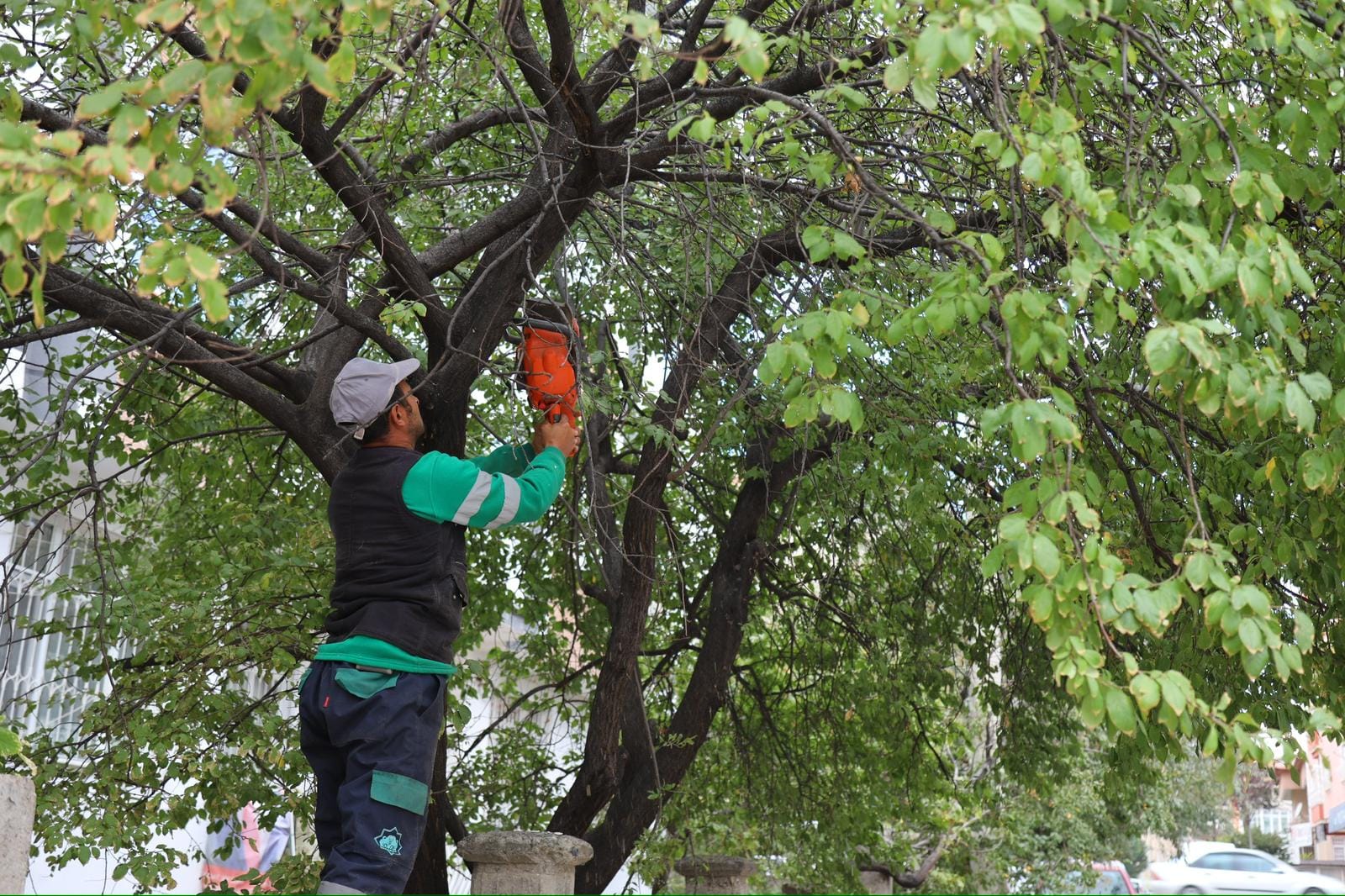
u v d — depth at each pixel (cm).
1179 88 357
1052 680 849
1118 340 463
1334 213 382
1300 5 330
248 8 218
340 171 422
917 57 235
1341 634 459
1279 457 398
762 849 1062
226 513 718
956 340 511
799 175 468
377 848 296
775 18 532
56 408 410
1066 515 268
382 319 432
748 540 800
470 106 638
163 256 225
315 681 321
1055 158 260
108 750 589
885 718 958
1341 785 3297
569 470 755
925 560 864
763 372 287
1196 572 262
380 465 333
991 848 1692
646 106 436
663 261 639
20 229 211
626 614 661
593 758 676
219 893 558
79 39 370
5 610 578
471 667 595
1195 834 2614
